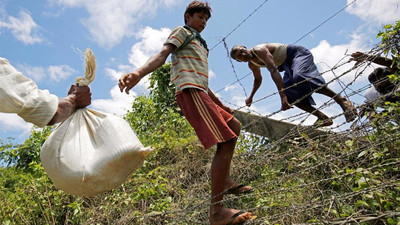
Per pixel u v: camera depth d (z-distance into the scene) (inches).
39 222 184.2
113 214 170.6
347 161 135.5
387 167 115.0
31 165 211.6
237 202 149.4
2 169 309.1
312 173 140.5
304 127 157.6
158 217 154.7
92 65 81.0
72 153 75.1
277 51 183.8
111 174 75.9
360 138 137.5
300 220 119.7
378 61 149.1
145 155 77.9
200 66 98.9
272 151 171.3
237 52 185.2
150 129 307.4
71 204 171.5
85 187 75.1
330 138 144.3
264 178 165.2
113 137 77.2
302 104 182.4
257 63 187.8
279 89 167.3
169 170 193.3
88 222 168.9
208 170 183.5
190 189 175.9
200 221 141.3
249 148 202.2
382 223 104.3
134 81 85.0
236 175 174.7
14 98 67.8
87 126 80.0
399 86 127.6
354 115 142.9
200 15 104.3
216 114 95.1
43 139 313.0
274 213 131.1
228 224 93.8
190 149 200.4
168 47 94.6
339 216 106.0
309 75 170.9
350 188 115.3
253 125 207.6
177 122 265.1
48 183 193.2
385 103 132.2
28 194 191.0
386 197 106.8
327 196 125.4
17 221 182.4
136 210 166.6
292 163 152.0
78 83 81.1
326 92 168.2
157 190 172.9
